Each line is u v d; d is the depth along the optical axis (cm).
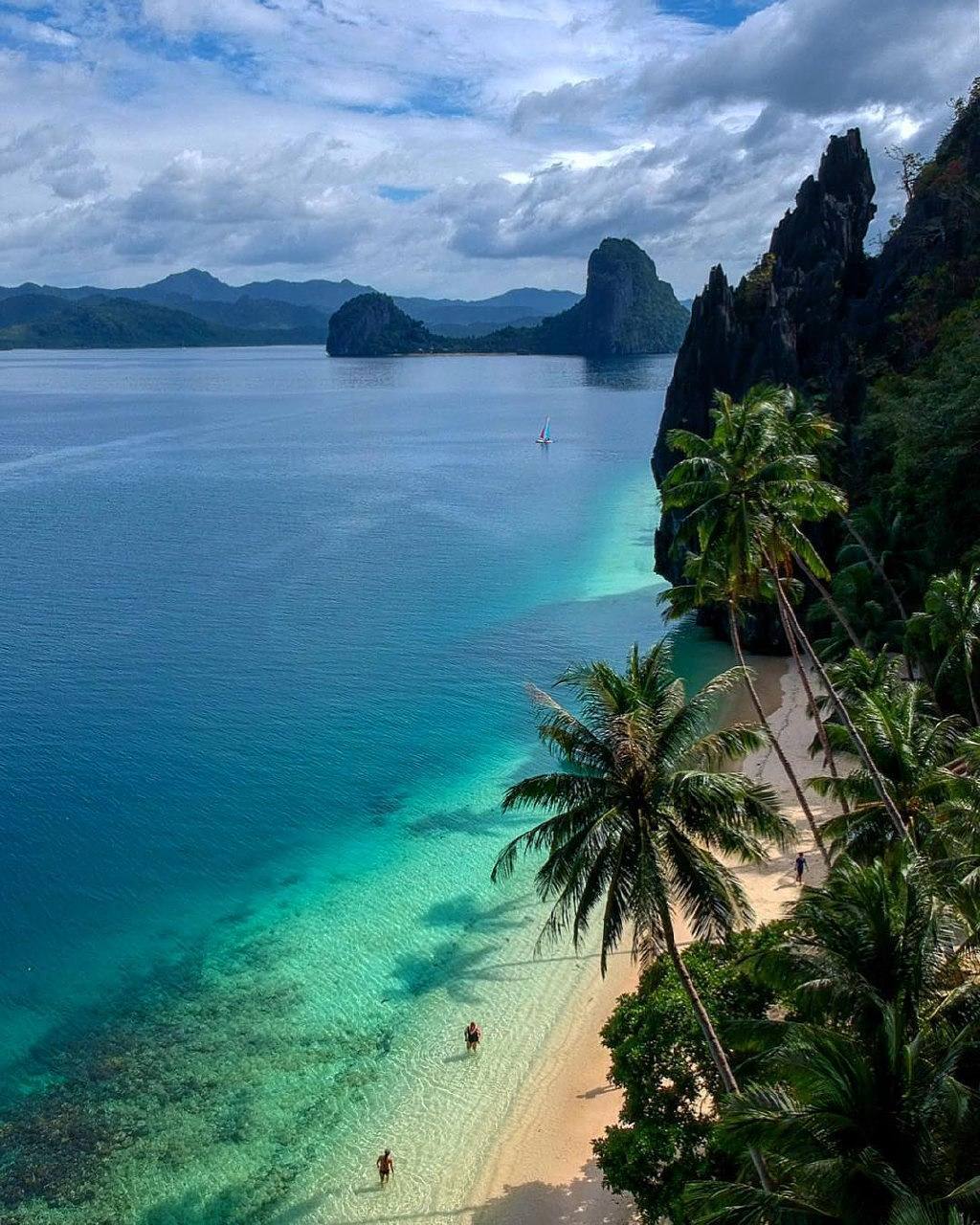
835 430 5544
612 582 10969
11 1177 3403
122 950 4669
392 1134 3572
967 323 8031
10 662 8388
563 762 3020
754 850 2880
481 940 4706
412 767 6556
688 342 10731
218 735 7019
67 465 19200
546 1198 3272
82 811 5944
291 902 5038
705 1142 2836
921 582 6506
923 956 2281
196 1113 3681
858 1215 1833
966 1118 1969
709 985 3266
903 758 3566
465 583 10950
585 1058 3919
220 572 11294
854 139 11144
